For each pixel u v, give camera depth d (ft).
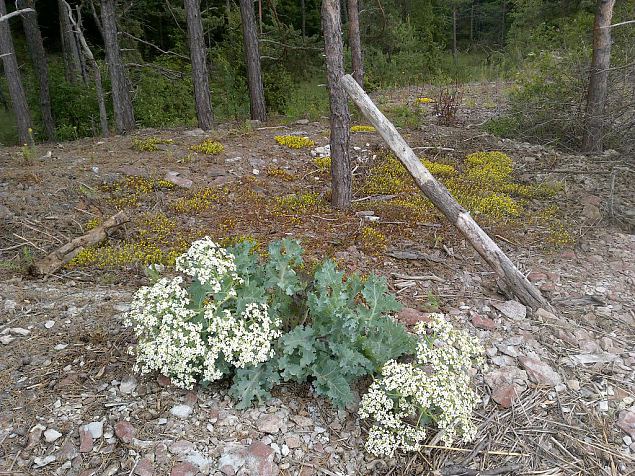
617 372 11.39
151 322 9.27
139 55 59.82
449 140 30.50
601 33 25.81
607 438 9.71
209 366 9.12
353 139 30.22
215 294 9.80
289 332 10.05
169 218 19.84
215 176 23.98
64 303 13.30
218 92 51.42
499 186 23.62
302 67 59.11
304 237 18.13
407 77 60.03
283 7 78.13
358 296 13.43
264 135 31.55
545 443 9.61
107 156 26.23
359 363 10.19
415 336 11.01
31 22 47.67
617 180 23.98
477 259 16.88
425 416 9.58
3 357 10.96
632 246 17.93
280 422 9.51
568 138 29.96
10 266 15.47
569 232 19.12
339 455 9.16
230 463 8.62
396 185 23.95
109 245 17.56
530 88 30.71
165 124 46.85
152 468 8.46
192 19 33.55
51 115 50.29
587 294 14.66
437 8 88.28
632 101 27.02
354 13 33.86
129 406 9.62
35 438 8.93
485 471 9.03
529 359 11.54
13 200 19.84
